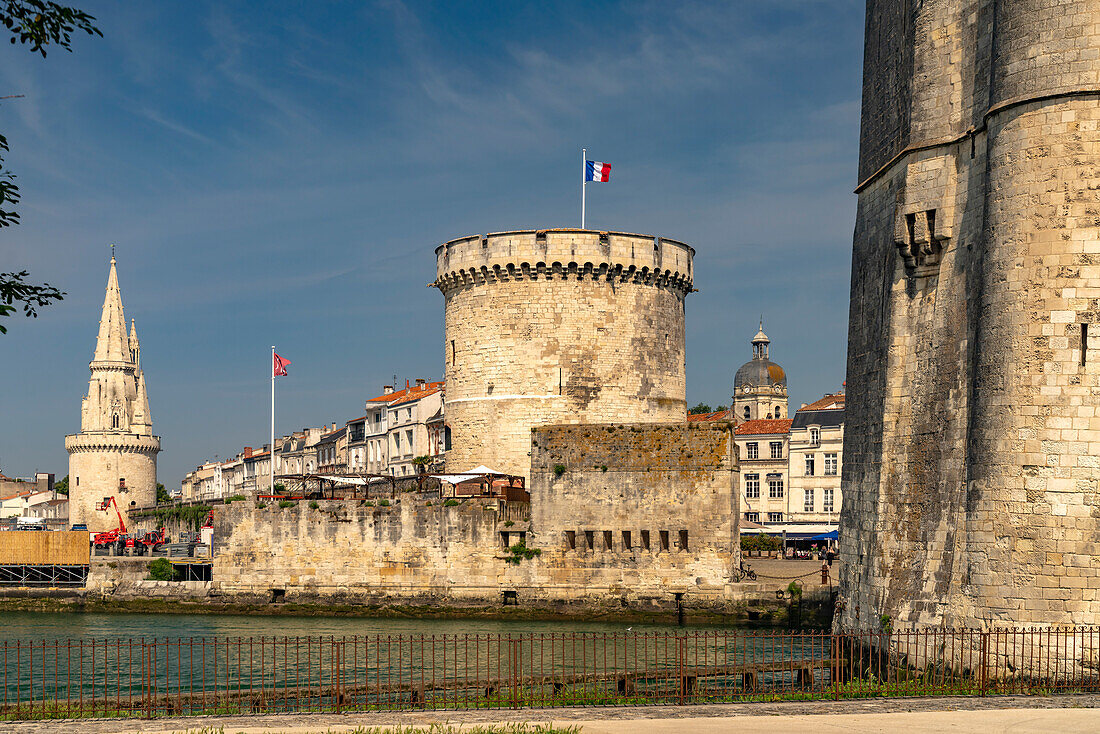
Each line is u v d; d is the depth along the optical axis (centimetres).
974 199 3328
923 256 3519
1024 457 3008
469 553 6084
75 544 7088
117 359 14375
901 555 3500
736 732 2223
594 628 5488
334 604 6334
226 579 6600
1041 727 2261
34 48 2092
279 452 16550
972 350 3275
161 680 4131
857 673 3622
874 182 3966
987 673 2808
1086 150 3005
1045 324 3012
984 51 3334
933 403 3438
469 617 6028
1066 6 3042
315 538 6431
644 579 5741
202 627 5900
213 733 2297
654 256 7031
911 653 3331
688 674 3136
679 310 7350
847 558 3962
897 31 3797
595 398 6838
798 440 11656
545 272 6838
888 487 3603
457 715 2525
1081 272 2992
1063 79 3028
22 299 2177
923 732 2217
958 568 3219
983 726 2273
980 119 3319
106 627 6000
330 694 3309
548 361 6831
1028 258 3048
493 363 6925
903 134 3678
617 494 5812
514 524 6031
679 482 5716
